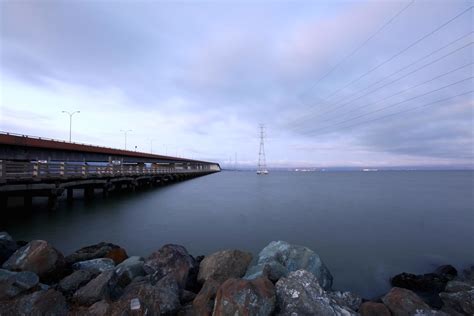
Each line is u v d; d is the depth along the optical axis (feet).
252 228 56.49
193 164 464.24
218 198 115.55
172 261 23.02
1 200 58.95
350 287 29.32
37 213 62.80
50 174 63.36
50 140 96.63
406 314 17.07
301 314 14.78
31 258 21.35
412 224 64.44
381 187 214.69
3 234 28.96
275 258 24.68
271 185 223.92
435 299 25.50
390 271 34.40
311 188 193.88
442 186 232.73
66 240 43.86
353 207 92.89
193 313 15.55
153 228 54.13
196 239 47.06
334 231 55.42
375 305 17.63
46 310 13.88
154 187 158.81
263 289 15.42
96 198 91.50
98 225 54.70
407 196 136.36
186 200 104.63
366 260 38.14
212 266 23.59
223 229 55.06
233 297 14.33
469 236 53.21
